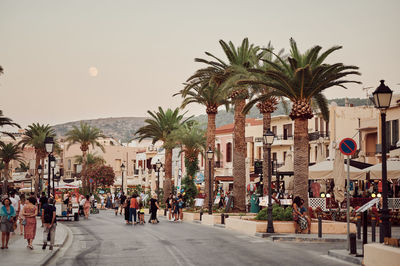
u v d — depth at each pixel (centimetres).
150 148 10088
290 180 3691
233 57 3656
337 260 1484
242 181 3528
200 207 4050
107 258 1573
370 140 5203
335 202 3033
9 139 13825
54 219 1769
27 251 1709
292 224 2358
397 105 4453
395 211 2870
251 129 7100
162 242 2033
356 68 2598
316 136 6000
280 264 1397
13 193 2025
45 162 10888
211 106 4138
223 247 1833
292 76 2742
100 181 9088
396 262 1140
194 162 4897
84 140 8300
